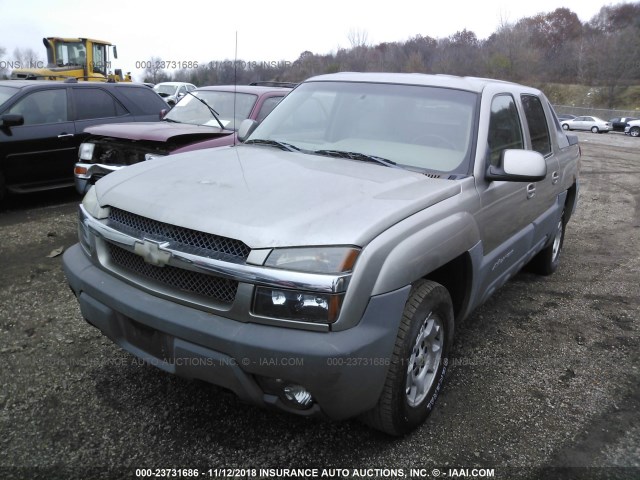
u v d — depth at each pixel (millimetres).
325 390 2311
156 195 2758
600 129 43156
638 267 6137
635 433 3053
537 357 3891
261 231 2369
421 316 2697
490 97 3746
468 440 2916
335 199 2660
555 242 5641
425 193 2887
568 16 80188
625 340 4230
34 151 7277
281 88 8180
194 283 2520
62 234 6215
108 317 2752
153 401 3100
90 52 19125
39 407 3000
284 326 2324
